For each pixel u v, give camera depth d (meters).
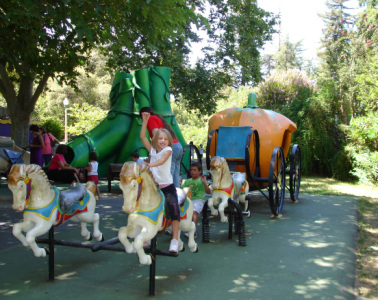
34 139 10.64
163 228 3.90
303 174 16.34
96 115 20.05
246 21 15.16
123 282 4.17
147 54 14.02
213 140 8.79
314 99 16.64
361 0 16.98
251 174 7.98
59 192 4.30
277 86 19.30
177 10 5.91
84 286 4.04
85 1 5.76
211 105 15.78
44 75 13.85
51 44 6.29
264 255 5.23
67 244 4.21
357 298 3.84
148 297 3.77
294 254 5.28
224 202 5.84
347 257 5.16
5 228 6.34
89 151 11.69
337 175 15.30
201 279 4.28
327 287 4.09
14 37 6.74
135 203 3.44
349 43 16.75
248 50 15.63
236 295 3.85
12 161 10.12
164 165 4.02
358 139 14.27
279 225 7.11
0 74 13.66
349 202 9.84
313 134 16.03
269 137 8.45
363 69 15.00
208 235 5.90
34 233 3.87
